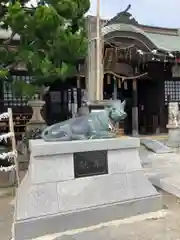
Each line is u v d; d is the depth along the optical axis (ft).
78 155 13.78
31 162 13.43
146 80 52.75
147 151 34.45
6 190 18.71
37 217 12.30
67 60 19.60
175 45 49.67
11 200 16.75
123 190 14.29
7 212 14.88
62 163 13.48
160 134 48.98
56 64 19.43
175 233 12.15
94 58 17.61
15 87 20.04
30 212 12.35
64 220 12.69
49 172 13.19
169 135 38.47
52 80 20.70
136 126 47.80
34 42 17.94
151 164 26.94
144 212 14.44
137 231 12.44
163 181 20.45
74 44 17.98
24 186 14.23
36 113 30.63
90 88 17.66
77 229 12.89
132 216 14.16
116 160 14.64
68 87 44.47
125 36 37.50
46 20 15.43
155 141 37.86
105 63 37.86
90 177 13.92
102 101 15.96
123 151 14.88
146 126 53.88
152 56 41.78
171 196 17.15
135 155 15.23
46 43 17.90
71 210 12.89
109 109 15.64
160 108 50.88
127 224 13.23
